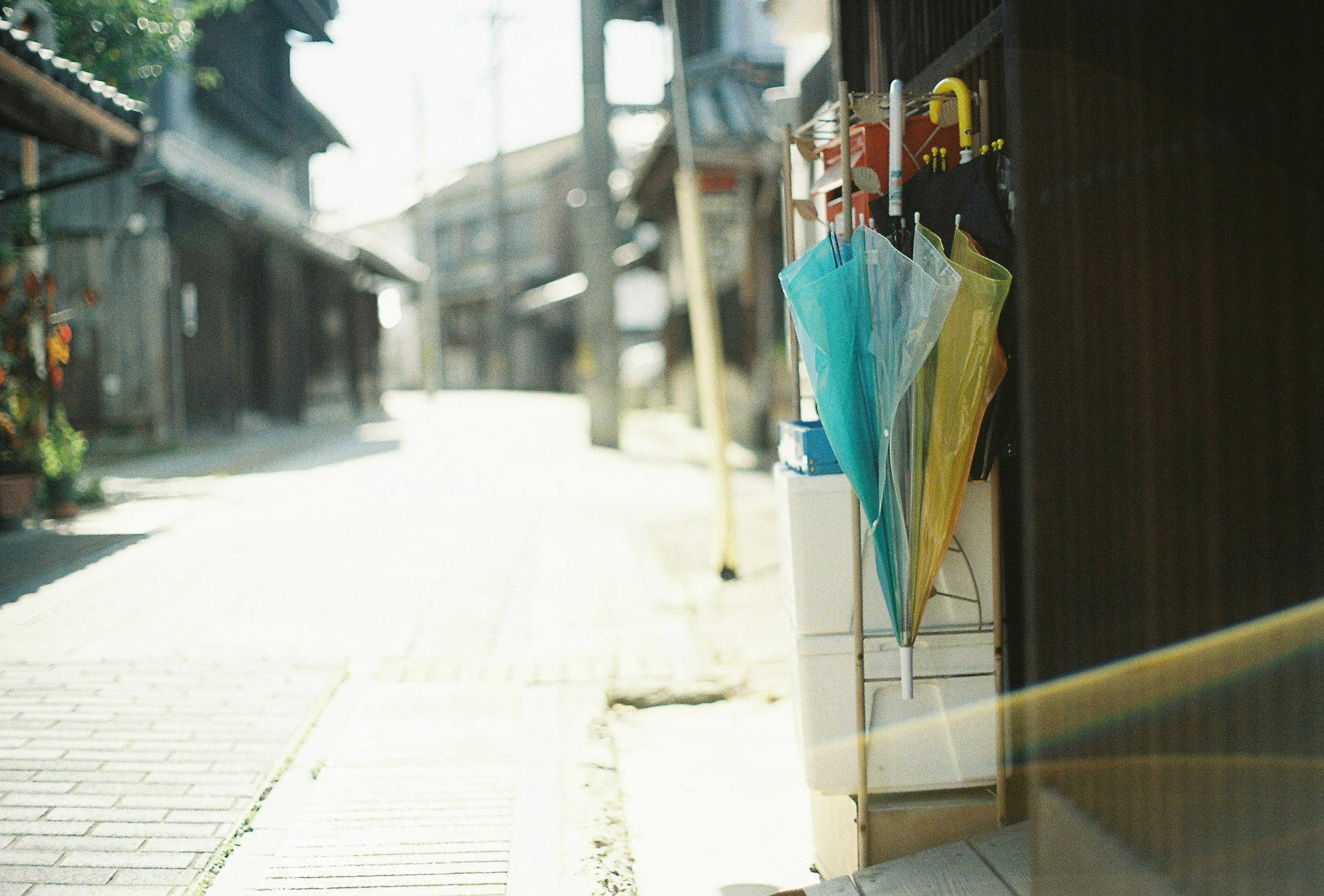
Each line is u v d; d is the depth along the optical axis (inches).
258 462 635.5
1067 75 92.1
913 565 119.0
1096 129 88.2
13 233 385.1
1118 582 88.1
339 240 1065.5
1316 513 67.0
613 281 754.2
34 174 393.1
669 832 155.5
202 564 313.6
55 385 387.2
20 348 375.9
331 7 746.2
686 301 893.2
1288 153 68.1
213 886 127.0
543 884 130.3
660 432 882.8
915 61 167.5
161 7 417.4
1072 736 95.0
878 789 127.0
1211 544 76.7
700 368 315.0
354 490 500.1
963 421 118.4
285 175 1015.6
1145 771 85.4
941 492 119.0
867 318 118.9
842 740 126.6
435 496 480.4
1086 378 91.4
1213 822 77.7
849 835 131.6
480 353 2079.2
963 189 125.5
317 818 147.6
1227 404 74.4
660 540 375.2
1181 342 78.7
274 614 258.8
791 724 197.8
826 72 282.7
